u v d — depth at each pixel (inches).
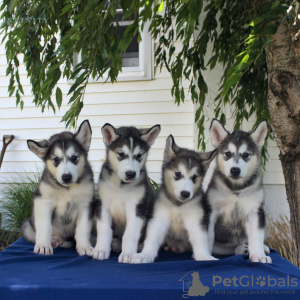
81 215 44.0
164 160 43.4
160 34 72.7
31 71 54.9
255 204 41.2
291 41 45.1
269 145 73.1
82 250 41.9
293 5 34.4
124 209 42.6
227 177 41.8
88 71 47.2
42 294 30.9
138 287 30.9
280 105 46.7
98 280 32.7
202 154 43.9
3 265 37.4
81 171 43.6
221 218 43.2
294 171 47.4
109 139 43.8
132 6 38.8
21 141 83.7
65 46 45.2
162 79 79.2
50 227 43.3
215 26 62.1
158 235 40.5
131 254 39.5
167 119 79.0
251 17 53.8
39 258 40.0
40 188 43.8
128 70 81.0
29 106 83.3
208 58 73.7
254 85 60.2
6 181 83.7
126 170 40.7
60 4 51.9
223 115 62.2
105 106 81.0
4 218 75.9
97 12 41.9
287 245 61.6
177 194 39.8
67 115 46.4
